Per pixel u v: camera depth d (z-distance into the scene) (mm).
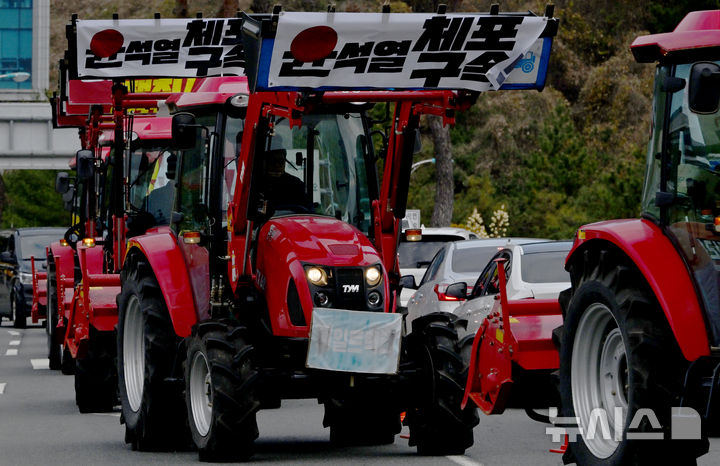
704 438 21750
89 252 44438
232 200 31078
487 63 27422
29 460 30453
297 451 31375
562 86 192250
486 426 36125
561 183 135750
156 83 40594
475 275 47875
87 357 41000
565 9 192750
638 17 192000
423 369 30062
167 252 32688
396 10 143500
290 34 26453
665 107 23141
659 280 21953
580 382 24094
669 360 21891
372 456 30250
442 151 122062
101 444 33750
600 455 23422
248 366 29000
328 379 29016
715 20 22891
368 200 31375
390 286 30781
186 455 31344
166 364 32469
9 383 51312
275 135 30875
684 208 22672
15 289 93562
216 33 35156
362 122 31453
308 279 29016
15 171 192750
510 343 26969
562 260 39594
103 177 45938
